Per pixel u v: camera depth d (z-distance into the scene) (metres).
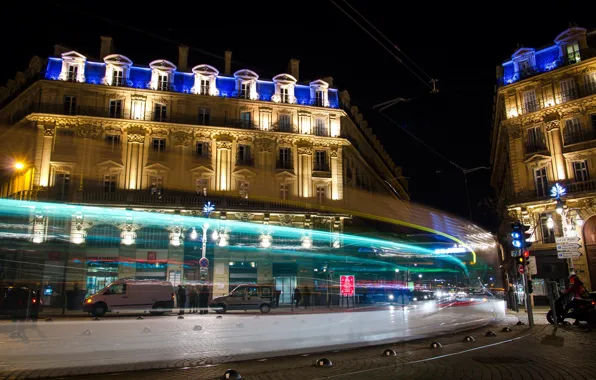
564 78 33.81
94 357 8.91
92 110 35.03
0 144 35.72
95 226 33.59
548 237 32.88
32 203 32.38
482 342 10.44
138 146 35.59
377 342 10.74
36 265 31.78
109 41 38.41
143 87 36.91
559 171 33.03
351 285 27.83
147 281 23.98
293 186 38.56
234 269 35.94
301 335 12.55
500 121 39.88
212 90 38.41
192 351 9.63
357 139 47.78
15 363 8.25
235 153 37.78
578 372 6.79
